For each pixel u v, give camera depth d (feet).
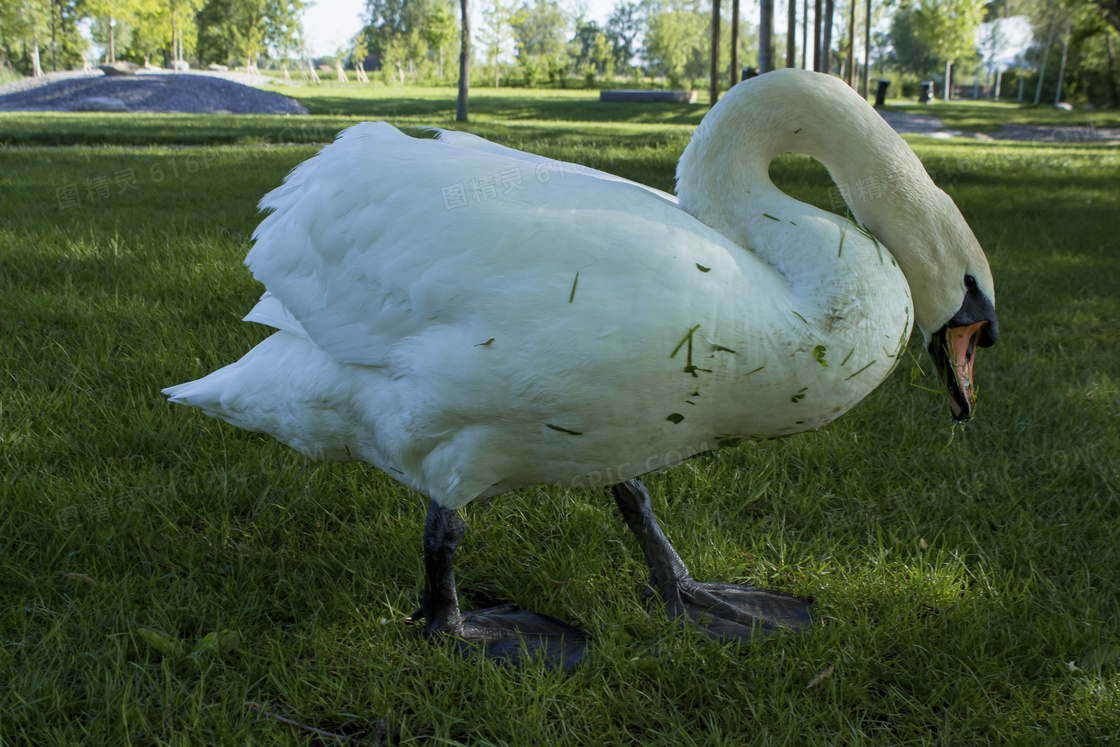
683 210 8.54
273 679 8.35
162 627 8.91
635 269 7.24
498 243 7.48
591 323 7.20
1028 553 10.75
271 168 36.27
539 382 7.37
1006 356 17.15
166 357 14.60
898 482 12.41
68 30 205.05
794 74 8.41
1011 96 250.57
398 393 8.09
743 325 7.37
